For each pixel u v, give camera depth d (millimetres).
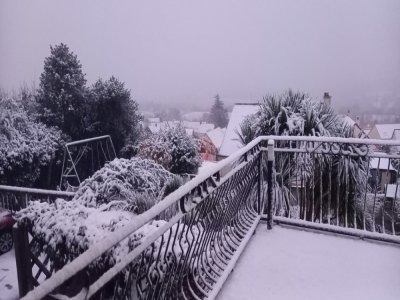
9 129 9906
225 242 2859
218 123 57094
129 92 14281
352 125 5000
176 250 2086
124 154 13859
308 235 3408
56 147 11602
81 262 1151
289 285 2605
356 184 3891
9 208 5297
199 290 2275
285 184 4098
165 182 5102
